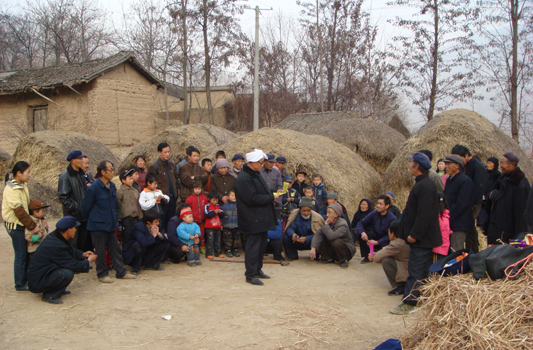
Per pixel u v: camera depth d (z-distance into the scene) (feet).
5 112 66.23
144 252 22.22
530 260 11.50
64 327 14.52
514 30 49.73
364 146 54.54
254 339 13.64
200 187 25.38
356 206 33.04
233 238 26.30
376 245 24.54
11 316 15.52
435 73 61.62
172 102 100.27
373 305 17.19
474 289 11.16
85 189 21.39
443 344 10.47
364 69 90.38
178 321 15.14
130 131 65.41
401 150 35.27
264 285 19.90
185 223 24.08
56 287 16.92
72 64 69.15
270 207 20.47
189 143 40.88
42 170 41.70
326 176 32.27
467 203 18.89
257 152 20.11
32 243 18.43
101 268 20.17
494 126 36.40
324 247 24.81
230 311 16.19
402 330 14.56
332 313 16.11
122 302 17.19
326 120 69.21
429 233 16.11
